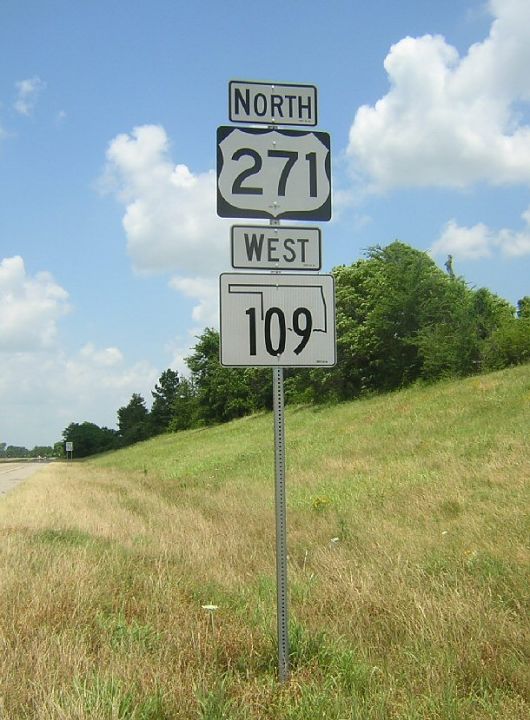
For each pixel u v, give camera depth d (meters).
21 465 70.00
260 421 47.19
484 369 31.83
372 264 43.69
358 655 4.74
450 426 19.16
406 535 8.60
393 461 15.82
